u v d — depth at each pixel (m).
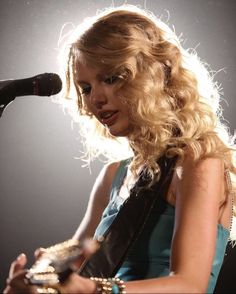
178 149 4.59
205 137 4.66
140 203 4.62
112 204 5.11
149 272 4.55
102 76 4.85
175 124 4.87
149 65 4.93
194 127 4.77
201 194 4.27
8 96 4.38
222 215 4.61
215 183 4.38
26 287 3.36
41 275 3.35
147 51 4.94
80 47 4.89
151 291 3.73
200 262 3.93
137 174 4.99
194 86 5.08
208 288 4.49
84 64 4.88
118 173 5.42
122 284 3.71
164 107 4.89
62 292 3.36
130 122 4.92
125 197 5.03
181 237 4.05
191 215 4.16
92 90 4.89
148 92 4.86
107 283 3.67
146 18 5.13
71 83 5.35
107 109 4.89
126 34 4.89
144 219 4.55
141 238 4.61
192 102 4.96
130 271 4.60
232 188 4.69
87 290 3.43
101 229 4.92
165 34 5.16
